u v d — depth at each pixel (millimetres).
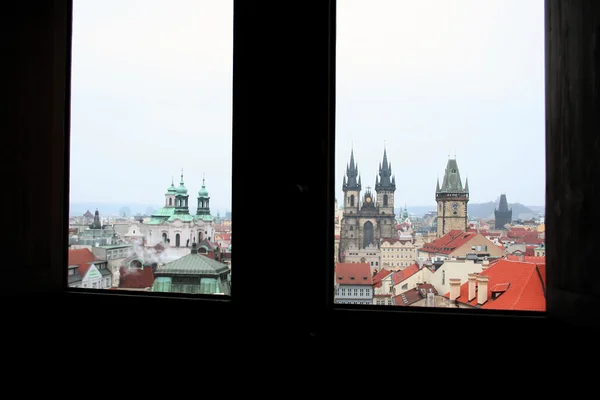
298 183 841
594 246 739
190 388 888
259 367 851
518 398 776
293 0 856
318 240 837
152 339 917
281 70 857
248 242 860
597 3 745
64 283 1027
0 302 934
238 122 877
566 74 794
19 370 952
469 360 795
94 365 937
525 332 783
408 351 812
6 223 935
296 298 837
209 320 889
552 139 824
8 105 940
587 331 740
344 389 824
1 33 932
